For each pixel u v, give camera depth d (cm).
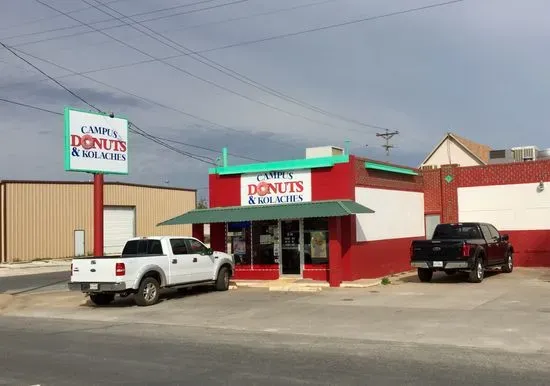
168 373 812
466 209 2625
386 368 819
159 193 5081
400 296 1655
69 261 4009
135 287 1648
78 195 4347
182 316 1452
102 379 784
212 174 2344
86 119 2205
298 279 2123
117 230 4653
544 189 2467
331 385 726
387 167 2316
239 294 1867
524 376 759
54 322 1443
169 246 1777
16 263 3856
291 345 1018
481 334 1071
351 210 1905
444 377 759
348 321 1273
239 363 871
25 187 4053
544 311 1305
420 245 1969
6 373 834
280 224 2191
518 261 2508
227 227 2312
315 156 2405
